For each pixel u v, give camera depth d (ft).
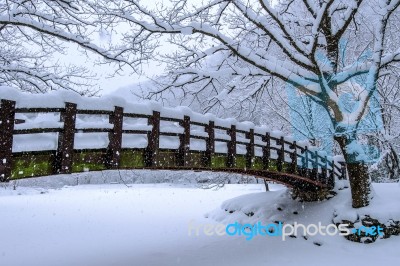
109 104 20.17
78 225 48.21
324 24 35.53
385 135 45.21
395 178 57.16
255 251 32.55
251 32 34.94
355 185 35.45
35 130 16.81
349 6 32.94
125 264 29.55
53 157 18.17
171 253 33.04
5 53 35.50
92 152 19.90
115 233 43.04
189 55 35.01
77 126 18.76
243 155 31.73
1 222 48.65
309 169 42.14
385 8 30.55
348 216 34.35
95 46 27.37
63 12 30.01
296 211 41.83
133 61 31.09
